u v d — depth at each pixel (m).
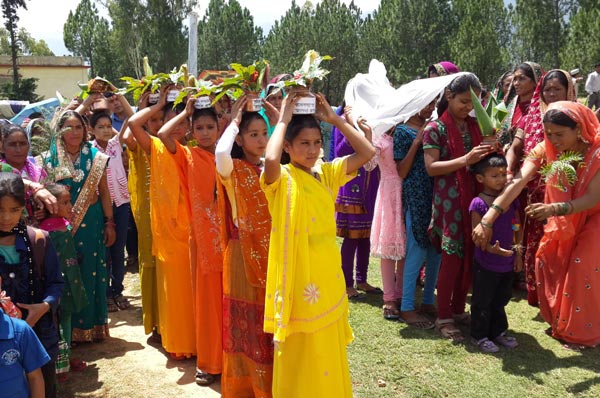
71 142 4.38
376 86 5.40
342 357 3.02
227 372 3.46
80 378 3.99
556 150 4.13
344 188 5.31
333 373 2.92
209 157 3.94
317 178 3.03
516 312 5.00
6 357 2.44
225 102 4.59
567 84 4.80
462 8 34.03
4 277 2.91
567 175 4.04
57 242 3.81
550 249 4.38
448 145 4.30
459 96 4.22
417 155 4.61
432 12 33.16
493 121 4.08
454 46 30.56
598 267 4.13
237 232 3.35
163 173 4.04
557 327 4.32
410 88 4.78
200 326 3.86
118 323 5.13
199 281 3.84
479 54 29.19
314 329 2.86
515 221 4.19
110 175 5.54
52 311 3.09
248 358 3.34
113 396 3.73
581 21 27.64
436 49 33.56
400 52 33.94
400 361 4.02
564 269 4.27
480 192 4.35
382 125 4.68
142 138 4.04
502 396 3.54
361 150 3.03
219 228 3.86
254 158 3.32
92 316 4.52
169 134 3.88
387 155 4.74
